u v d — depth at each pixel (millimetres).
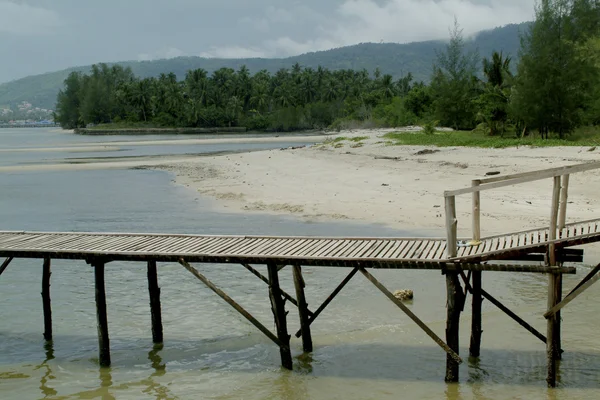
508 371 11008
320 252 11375
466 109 72250
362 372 11305
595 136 44562
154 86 163625
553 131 46406
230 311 14680
